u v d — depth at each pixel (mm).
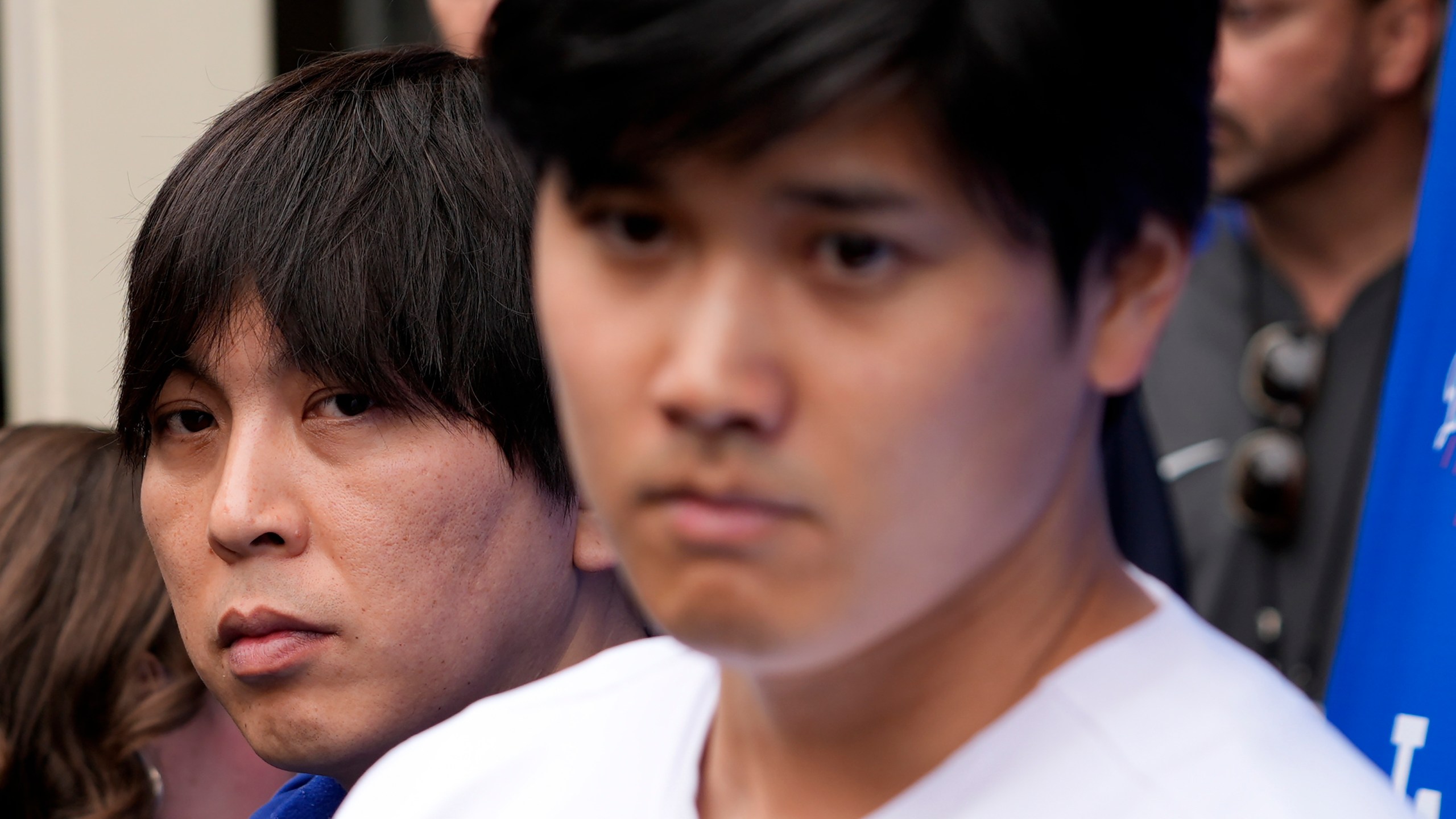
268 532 3146
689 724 2396
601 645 3520
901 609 1733
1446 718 2846
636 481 1705
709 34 1559
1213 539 5832
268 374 3174
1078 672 1945
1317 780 1838
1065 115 1624
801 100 1538
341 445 3176
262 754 3242
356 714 3184
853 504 1653
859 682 1974
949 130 1585
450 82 3496
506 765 2580
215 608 3229
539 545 3324
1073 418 1815
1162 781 1851
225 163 3314
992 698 1961
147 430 3490
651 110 1578
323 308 3135
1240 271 6082
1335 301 5883
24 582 5531
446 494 3188
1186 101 1791
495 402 3229
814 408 1646
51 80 10164
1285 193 5844
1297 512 5691
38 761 5375
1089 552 1995
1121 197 1721
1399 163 5797
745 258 1643
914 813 1933
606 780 2428
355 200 3236
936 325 1636
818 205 1603
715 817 2275
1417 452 3068
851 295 1643
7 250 10352
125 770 5441
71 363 10359
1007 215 1636
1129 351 1853
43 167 10242
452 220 3262
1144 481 4949
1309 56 5668
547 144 1733
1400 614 3014
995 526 1763
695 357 1618
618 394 1723
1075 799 1871
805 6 1548
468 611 3232
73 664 5457
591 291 1760
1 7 10180
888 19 1547
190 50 10133
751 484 1652
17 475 5746
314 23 10156
